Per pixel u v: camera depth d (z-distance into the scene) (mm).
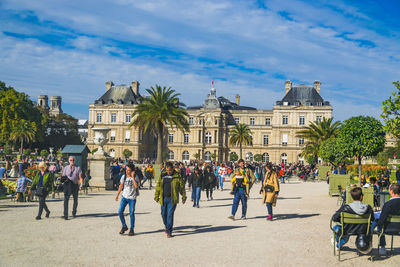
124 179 12758
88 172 27078
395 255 10711
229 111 114125
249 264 9492
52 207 18938
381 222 10359
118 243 11414
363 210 10125
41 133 96438
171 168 12555
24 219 15227
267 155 104750
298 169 63219
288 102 101875
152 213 17516
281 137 101312
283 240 12281
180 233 13078
